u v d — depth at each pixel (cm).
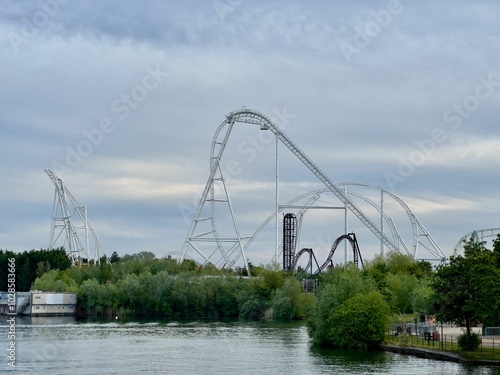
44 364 10962
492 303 10275
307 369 10162
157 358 11650
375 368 10031
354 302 12381
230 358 11556
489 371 9462
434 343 11631
